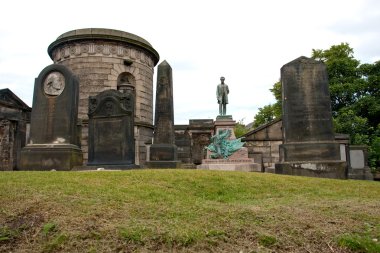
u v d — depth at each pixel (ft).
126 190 21.76
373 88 92.84
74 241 13.58
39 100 43.19
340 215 17.46
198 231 14.46
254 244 13.93
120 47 71.97
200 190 24.38
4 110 61.67
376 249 13.53
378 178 76.13
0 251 13.23
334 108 97.19
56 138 41.96
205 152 67.26
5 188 20.77
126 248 13.23
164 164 47.03
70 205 17.34
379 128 84.74
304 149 40.88
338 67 95.40
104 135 43.21
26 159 41.22
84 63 69.72
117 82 71.67
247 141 67.97
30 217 15.84
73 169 40.01
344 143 67.00
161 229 14.46
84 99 68.54
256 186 26.55
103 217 15.85
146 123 71.05
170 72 50.98
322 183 29.35
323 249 13.80
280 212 17.71
